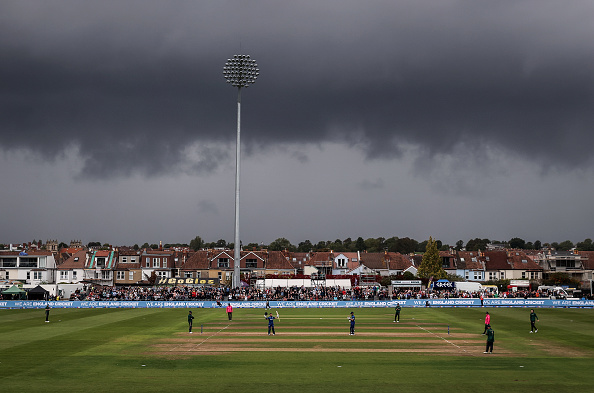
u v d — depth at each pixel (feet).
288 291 391.45
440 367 139.85
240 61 393.50
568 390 115.65
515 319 266.57
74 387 118.32
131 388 117.50
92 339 192.24
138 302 349.41
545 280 550.77
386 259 610.65
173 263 565.12
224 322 251.19
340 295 382.63
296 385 120.16
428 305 353.72
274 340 189.37
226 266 561.02
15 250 544.21
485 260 612.70
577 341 186.91
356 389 116.67
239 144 395.14
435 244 562.66
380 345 177.68
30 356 156.76
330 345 177.47
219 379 125.90
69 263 543.80
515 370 136.05
